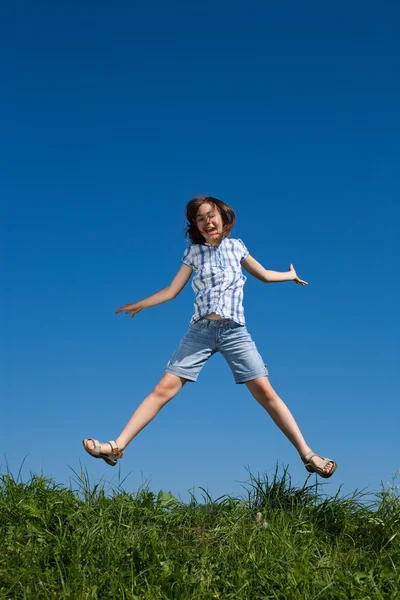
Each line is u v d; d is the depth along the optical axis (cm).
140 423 439
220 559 356
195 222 463
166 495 433
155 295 469
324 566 348
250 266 478
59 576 335
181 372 444
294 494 432
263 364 449
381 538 386
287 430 440
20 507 392
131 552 354
